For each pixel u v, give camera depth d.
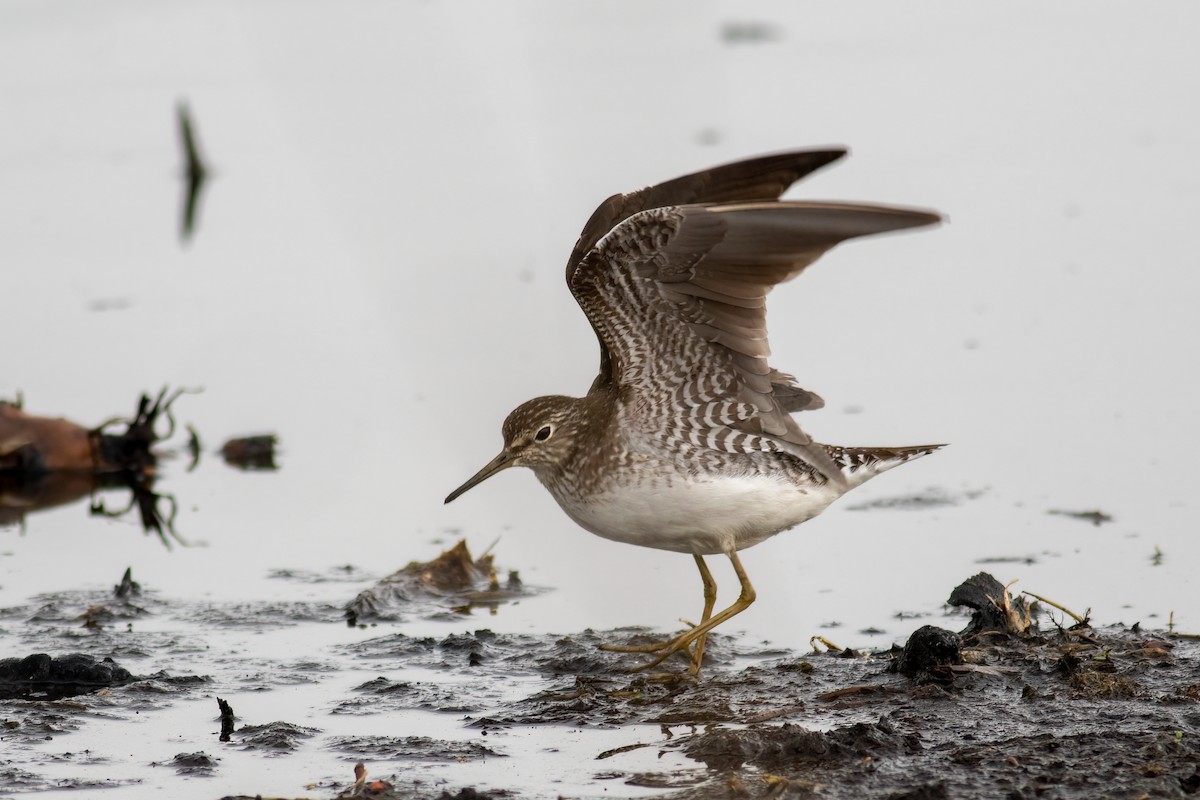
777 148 23.39
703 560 11.63
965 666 10.50
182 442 16.92
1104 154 23.06
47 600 12.78
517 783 9.18
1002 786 8.79
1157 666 10.49
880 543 13.42
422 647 11.71
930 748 9.38
